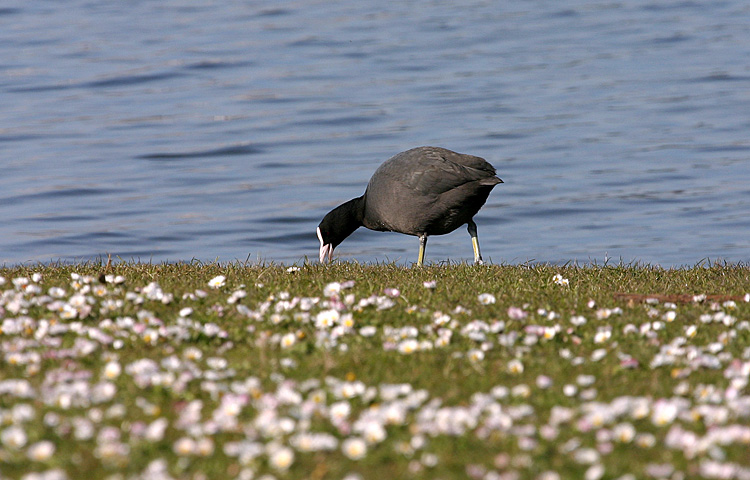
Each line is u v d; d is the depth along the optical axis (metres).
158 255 21.94
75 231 23.94
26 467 5.29
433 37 51.81
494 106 37.97
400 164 13.85
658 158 30.89
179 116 36.81
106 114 37.12
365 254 22.58
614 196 27.14
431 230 13.98
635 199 26.80
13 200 26.83
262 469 5.30
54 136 33.97
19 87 41.22
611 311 8.68
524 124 35.28
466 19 56.84
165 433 5.75
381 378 6.77
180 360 7.12
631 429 5.66
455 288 9.86
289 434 5.77
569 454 5.49
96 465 5.30
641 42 49.88
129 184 28.58
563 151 31.94
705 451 5.46
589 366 7.14
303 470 5.27
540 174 29.62
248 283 10.08
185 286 9.74
